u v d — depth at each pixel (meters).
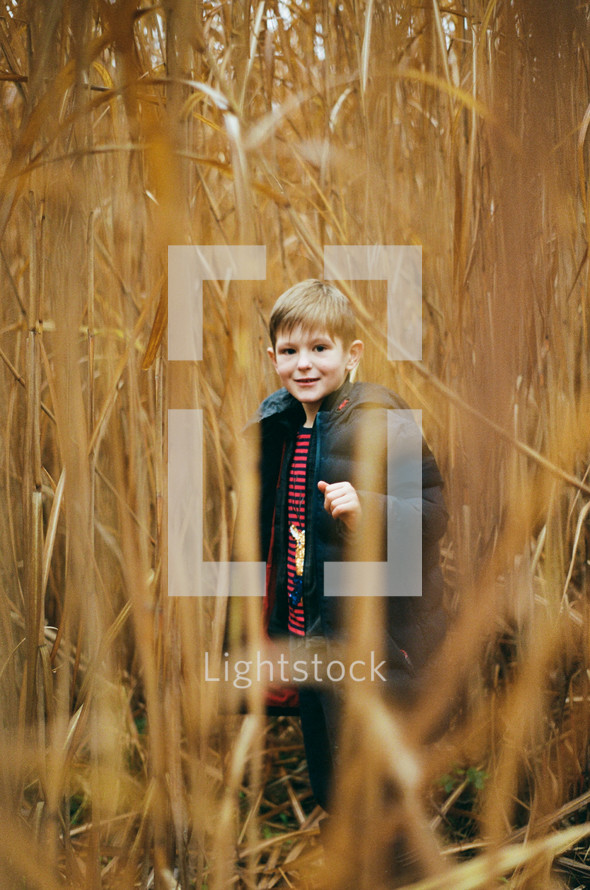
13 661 0.67
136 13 0.46
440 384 0.50
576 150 0.67
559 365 0.74
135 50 0.58
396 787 0.42
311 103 1.07
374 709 0.42
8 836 0.52
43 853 0.55
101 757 0.61
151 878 0.73
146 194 0.65
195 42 0.59
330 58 0.99
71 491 0.52
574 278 0.77
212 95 0.45
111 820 0.63
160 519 0.64
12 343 0.83
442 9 0.77
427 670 0.76
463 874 0.54
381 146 0.94
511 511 0.59
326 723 0.88
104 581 0.66
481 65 0.66
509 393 0.42
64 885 0.58
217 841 0.52
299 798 1.13
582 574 0.87
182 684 0.66
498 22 0.64
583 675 0.80
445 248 0.88
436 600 0.82
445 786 0.94
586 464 0.79
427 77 0.56
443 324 0.97
